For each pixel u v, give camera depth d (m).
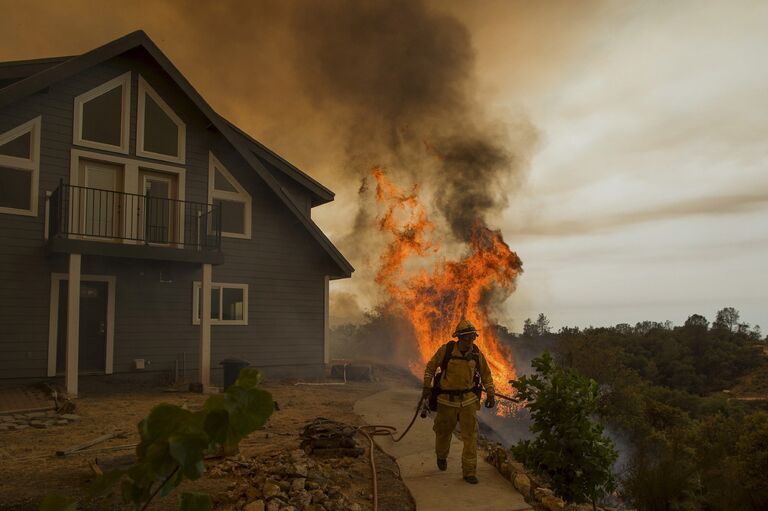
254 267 17.44
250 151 18.33
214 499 5.31
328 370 19.34
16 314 13.47
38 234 13.84
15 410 10.89
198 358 16.23
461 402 6.54
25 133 13.80
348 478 6.33
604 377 29.22
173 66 15.62
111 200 15.03
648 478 8.16
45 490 5.61
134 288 15.45
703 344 136.12
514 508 5.57
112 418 10.52
